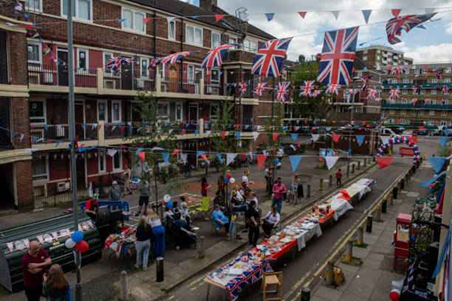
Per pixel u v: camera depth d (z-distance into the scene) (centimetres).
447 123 5150
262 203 1850
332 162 1134
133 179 2158
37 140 1831
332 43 848
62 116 2053
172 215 1270
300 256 1197
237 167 2914
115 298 902
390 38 845
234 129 2769
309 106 4144
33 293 771
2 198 1780
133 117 2427
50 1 1931
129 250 1112
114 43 2256
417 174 2906
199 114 2975
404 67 2009
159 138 1465
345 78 844
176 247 1239
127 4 2309
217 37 3023
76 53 2077
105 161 2250
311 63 4119
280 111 2622
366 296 940
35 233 1005
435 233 981
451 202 698
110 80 2223
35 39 1884
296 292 959
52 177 2017
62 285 698
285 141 3834
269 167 2077
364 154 3822
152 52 2495
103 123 2070
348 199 1677
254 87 3030
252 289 972
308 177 2675
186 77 2766
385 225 1544
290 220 1605
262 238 1359
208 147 2927
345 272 1076
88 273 1040
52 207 1752
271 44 1037
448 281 381
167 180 1571
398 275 1056
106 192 2048
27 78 1669
